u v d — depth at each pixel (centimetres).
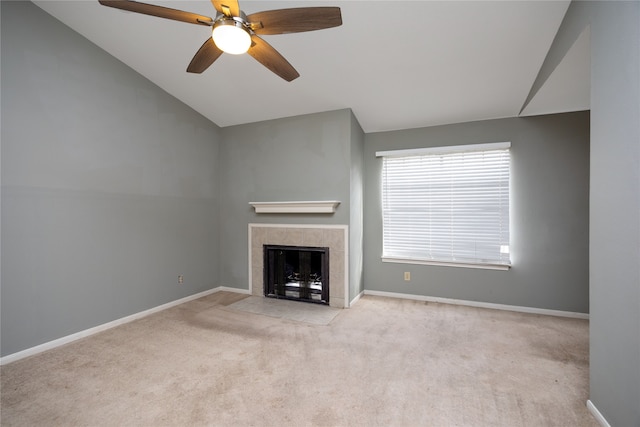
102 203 306
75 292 284
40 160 260
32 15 255
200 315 347
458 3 220
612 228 155
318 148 390
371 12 234
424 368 229
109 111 312
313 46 277
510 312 354
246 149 438
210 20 177
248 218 438
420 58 281
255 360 242
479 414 177
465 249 382
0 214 237
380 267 423
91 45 297
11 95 243
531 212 352
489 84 308
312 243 391
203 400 191
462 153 383
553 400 190
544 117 348
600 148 165
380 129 417
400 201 414
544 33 237
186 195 400
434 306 376
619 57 146
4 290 239
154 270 358
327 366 232
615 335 154
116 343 275
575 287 337
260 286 427
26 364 237
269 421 171
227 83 351
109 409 182
